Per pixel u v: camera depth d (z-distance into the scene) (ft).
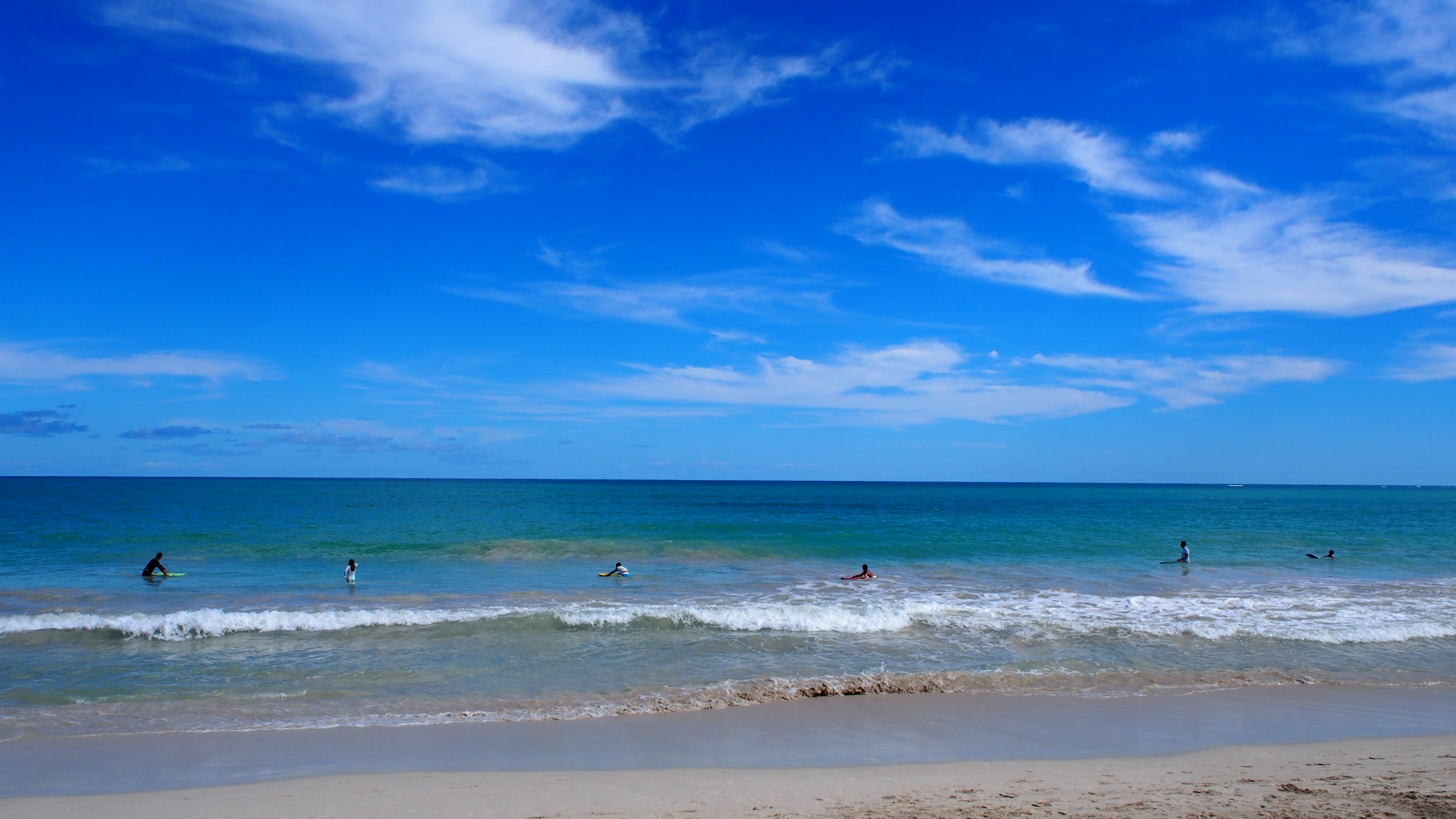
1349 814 20.26
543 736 29.73
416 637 47.29
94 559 86.07
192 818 20.95
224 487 465.88
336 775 25.03
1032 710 33.81
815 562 89.97
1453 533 136.67
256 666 40.63
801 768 25.95
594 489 506.07
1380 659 43.57
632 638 47.57
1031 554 98.07
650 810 21.36
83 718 31.83
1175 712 33.53
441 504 236.02
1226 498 403.13
